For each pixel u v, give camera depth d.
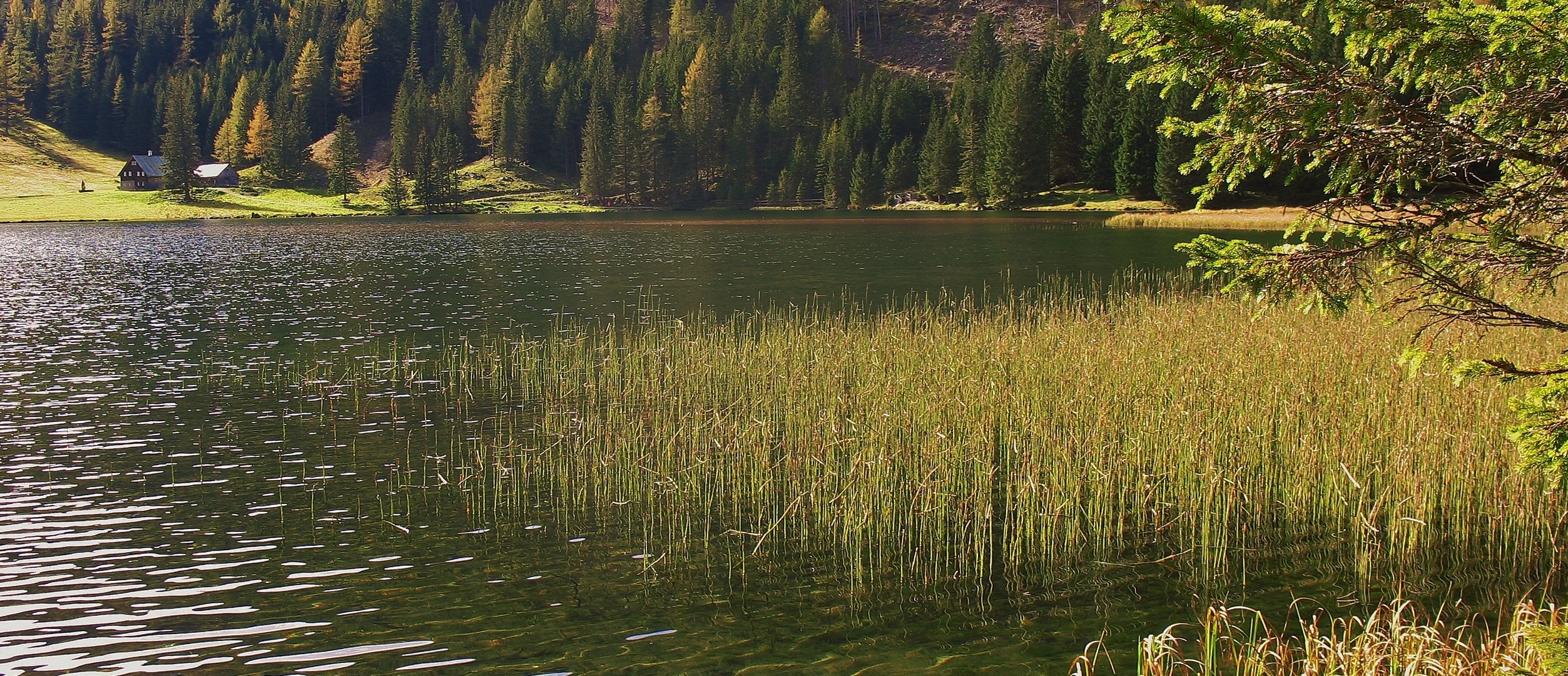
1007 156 105.12
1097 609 10.41
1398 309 18.73
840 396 16.50
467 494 14.22
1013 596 10.77
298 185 136.50
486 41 180.88
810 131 141.50
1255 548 11.82
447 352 25.52
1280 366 15.64
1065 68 112.75
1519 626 8.51
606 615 10.42
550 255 56.12
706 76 147.25
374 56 167.00
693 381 20.11
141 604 10.70
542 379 21.97
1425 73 6.60
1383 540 11.72
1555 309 18.80
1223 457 13.04
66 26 176.50
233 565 11.75
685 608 10.55
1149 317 21.31
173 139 116.31
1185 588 10.83
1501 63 6.27
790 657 9.49
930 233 70.81
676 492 14.04
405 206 120.62
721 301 35.25
